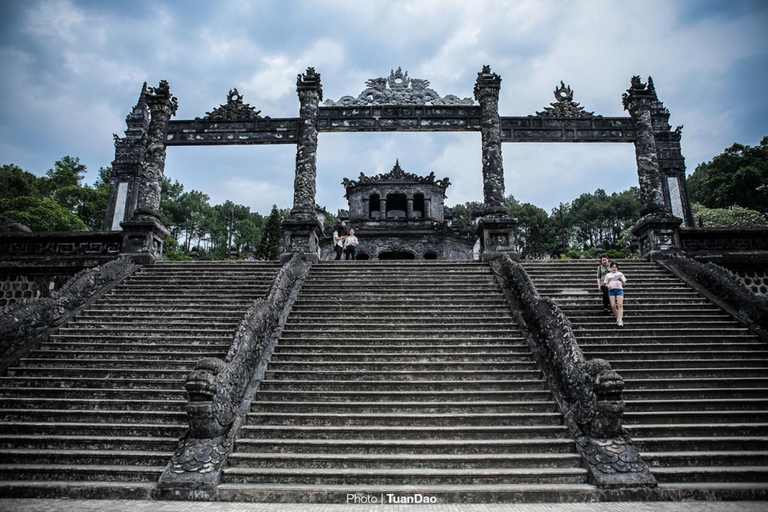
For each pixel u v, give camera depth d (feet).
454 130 58.80
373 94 59.93
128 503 19.90
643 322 35.27
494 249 51.72
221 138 58.34
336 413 25.95
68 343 32.71
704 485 20.74
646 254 51.44
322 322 36.06
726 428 24.23
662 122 79.00
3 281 50.93
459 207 232.12
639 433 24.09
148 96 58.44
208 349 32.22
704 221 109.19
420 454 22.86
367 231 111.86
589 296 40.19
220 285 43.01
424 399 27.20
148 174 55.42
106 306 38.52
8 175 122.31
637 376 29.01
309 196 55.72
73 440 23.85
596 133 58.95
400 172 122.72
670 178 76.64
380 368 30.35
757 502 19.84
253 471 21.56
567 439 23.54
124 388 28.40
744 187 125.39
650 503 19.84
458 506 19.67
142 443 23.73
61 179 135.85
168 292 41.57
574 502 20.16
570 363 26.43
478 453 23.08
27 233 51.49
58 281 50.90
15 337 31.81
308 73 60.08
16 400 26.99
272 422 25.27
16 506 19.42
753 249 50.90
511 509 19.21
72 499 20.56
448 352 31.71
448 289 41.45
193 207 203.51
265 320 31.86
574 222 209.67
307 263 47.19
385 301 39.19
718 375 29.17
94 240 51.90
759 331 33.12
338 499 20.26
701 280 41.47
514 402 26.23
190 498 20.52
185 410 24.64
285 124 58.90
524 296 36.73
